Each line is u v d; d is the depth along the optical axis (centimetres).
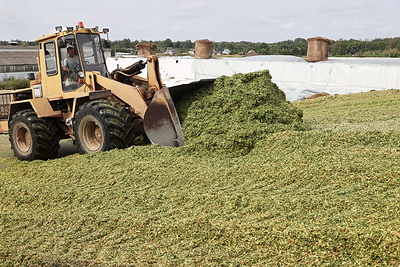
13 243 390
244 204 399
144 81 790
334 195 383
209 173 491
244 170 483
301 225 332
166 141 636
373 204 351
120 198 459
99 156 625
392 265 274
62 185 526
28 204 491
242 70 1612
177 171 511
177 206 422
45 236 396
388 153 457
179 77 1823
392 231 297
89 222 411
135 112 679
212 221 372
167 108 627
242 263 305
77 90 761
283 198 396
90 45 770
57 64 773
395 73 1255
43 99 768
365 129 689
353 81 1338
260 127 600
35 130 766
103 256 343
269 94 681
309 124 780
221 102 657
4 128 905
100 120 657
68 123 757
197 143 581
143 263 323
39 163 714
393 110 860
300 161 473
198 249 336
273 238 326
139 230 382
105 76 781
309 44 1481
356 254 291
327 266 285
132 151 617
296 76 1467
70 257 348
